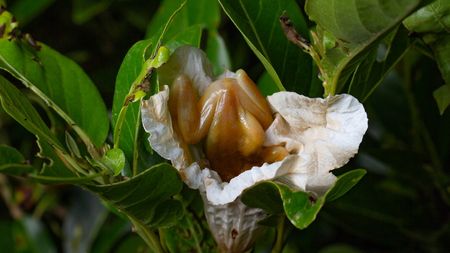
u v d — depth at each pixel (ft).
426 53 1.34
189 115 1.17
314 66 1.32
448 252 1.75
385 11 1.09
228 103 1.17
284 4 1.32
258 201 1.15
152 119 1.14
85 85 1.33
